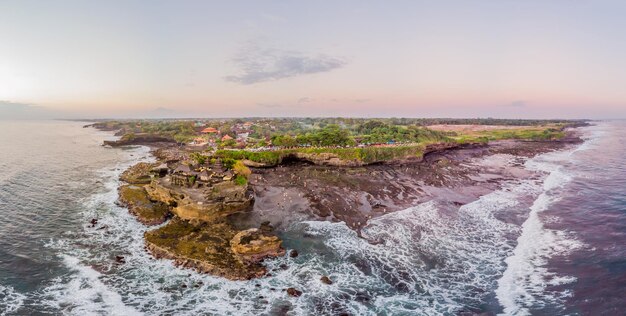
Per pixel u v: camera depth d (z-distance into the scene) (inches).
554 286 1373.0
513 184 3191.4
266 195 2696.9
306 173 3722.9
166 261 1622.8
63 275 1482.5
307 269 1572.3
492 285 1422.2
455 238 1889.8
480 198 2684.5
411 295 1370.6
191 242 1777.8
